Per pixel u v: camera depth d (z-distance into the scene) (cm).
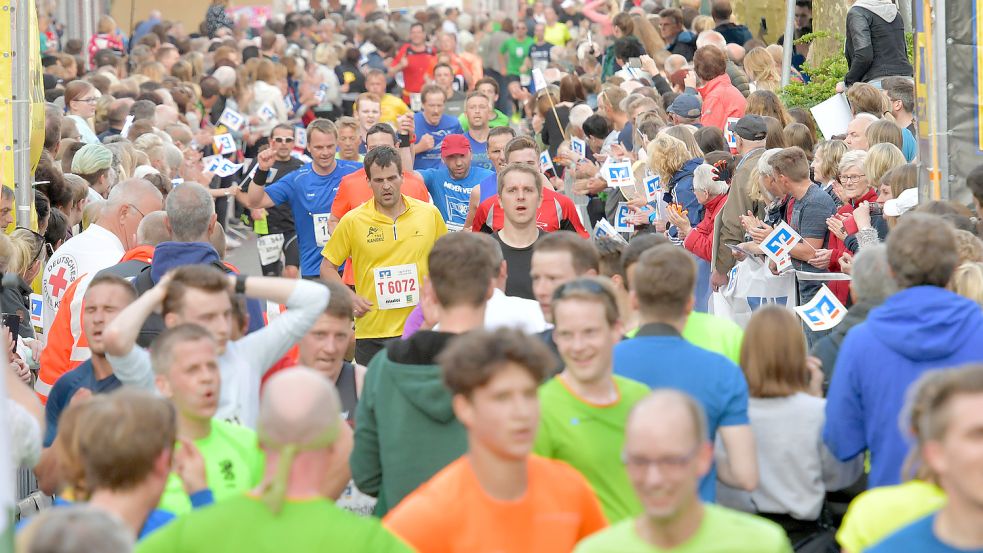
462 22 12938
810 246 2991
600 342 1588
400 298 3216
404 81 9888
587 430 1605
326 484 1775
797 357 1848
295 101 8838
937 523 1246
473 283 1769
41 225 3422
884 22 4769
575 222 3409
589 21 10556
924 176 2978
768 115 4025
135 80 6981
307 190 4078
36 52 3534
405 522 1360
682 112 4744
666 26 6756
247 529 1273
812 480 1842
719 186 3462
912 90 3972
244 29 11644
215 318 1902
